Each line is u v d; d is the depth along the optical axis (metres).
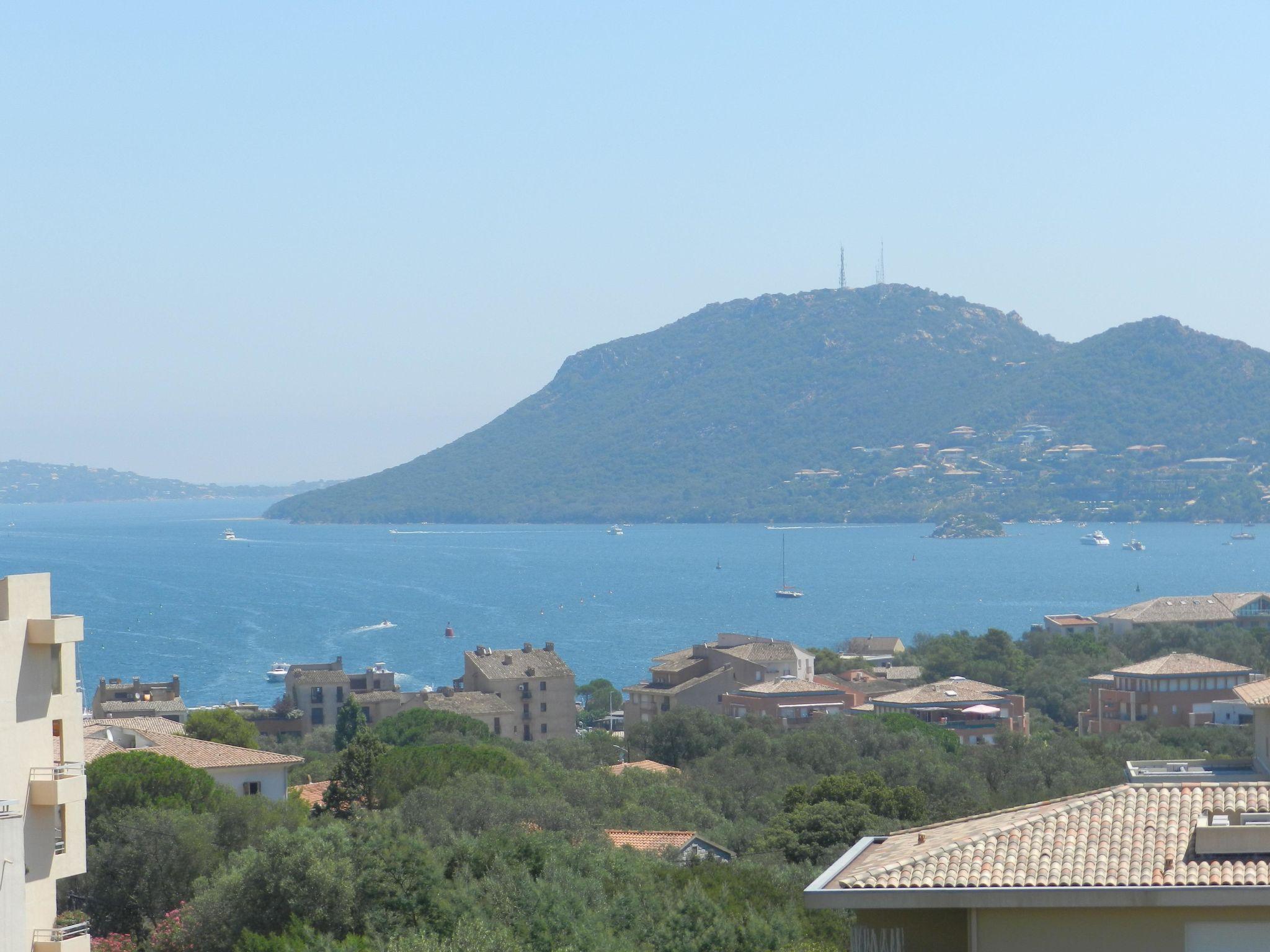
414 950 45.12
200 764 83.81
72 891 63.16
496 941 46.06
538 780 93.06
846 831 85.62
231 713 135.88
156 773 71.12
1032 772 115.38
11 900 43.19
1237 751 136.88
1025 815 30.97
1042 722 184.38
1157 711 170.12
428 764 89.75
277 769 86.88
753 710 181.88
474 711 187.12
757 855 78.62
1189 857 26.55
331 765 125.88
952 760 127.88
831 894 26.83
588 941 47.91
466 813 73.62
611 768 128.75
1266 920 25.47
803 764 126.56
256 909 52.03
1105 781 105.62
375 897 51.34
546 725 194.38
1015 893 26.06
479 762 92.75
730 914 50.78
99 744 84.00
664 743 151.62
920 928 27.39
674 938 48.62
